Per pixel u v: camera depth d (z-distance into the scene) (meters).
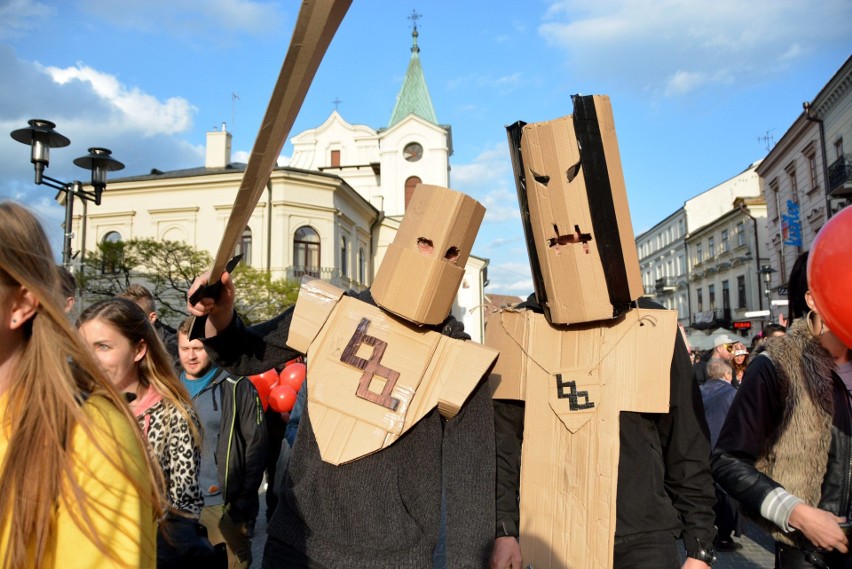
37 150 9.78
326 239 29.55
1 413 1.16
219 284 1.93
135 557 1.13
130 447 1.19
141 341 2.65
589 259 2.40
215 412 3.56
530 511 2.44
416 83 44.25
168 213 29.59
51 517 1.11
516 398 2.59
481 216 2.13
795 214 25.45
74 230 29.94
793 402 2.34
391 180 41.19
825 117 22.25
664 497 2.31
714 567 5.46
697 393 2.41
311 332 2.13
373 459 1.97
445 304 2.10
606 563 2.23
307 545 1.95
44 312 1.19
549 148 2.35
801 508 2.20
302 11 1.15
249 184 1.50
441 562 5.41
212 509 3.46
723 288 42.25
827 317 2.06
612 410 2.38
